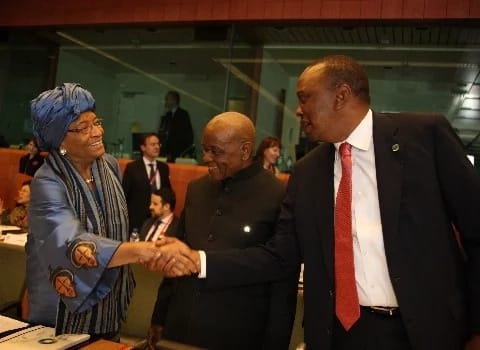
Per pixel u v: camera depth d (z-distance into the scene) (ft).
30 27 19.36
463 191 3.51
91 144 3.81
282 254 4.34
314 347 3.89
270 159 14.35
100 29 18.78
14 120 21.07
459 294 3.57
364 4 14.65
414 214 3.59
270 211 4.64
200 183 5.14
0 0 19.53
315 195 4.08
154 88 20.02
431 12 14.02
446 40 15.19
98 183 4.03
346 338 3.80
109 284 3.71
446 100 15.67
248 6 16.03
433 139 3.73
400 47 15.93
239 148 4.60
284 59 17.72
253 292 4.55
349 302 3.75
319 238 3.99
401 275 3.54
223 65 18.53
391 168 3.71
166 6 17.10
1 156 19.24
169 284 5.07
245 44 17.90
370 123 3.92
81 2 18.34
